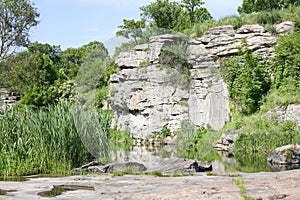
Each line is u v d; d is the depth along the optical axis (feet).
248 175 28.60
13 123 34.76
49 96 76.33
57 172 33.24
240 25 80.69
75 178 29.14
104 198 21.50
